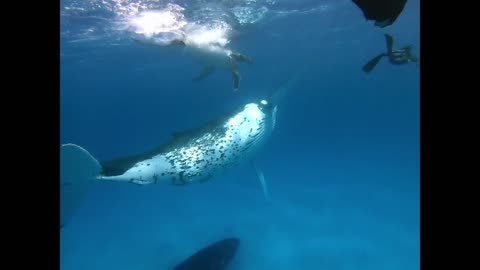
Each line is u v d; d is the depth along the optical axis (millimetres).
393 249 9922
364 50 36000
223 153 6641
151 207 15508
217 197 15445
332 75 52000
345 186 15617
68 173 4438
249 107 7113
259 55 32344
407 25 25031
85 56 23016
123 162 5461
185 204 15070
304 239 10781
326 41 29562
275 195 15055
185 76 39125
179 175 6230
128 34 17062
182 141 6211
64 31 16438
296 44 29672
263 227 11883
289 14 18812
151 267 10273
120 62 26734
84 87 37906
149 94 54656
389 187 15102
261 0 14523
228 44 17094
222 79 42844
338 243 10406
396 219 11805
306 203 13789
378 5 1624
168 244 11586
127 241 12320
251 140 7117
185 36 12461
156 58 26656
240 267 9453
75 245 12617
